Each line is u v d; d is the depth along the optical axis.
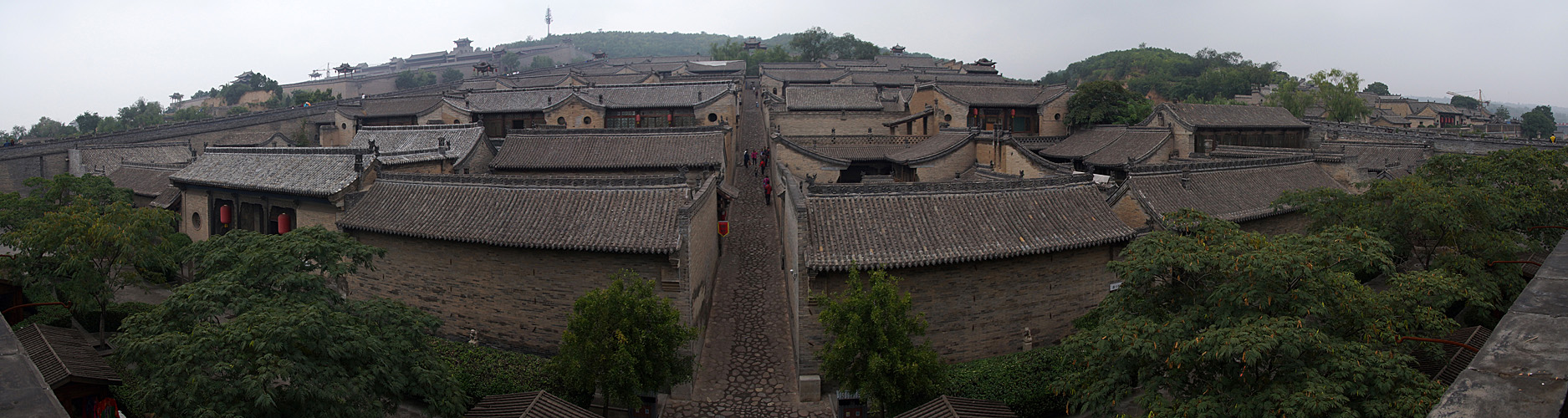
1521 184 29.86
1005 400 24.08
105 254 27.95
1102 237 27.75
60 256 27.36
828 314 21.98
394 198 32.03
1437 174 31.86
